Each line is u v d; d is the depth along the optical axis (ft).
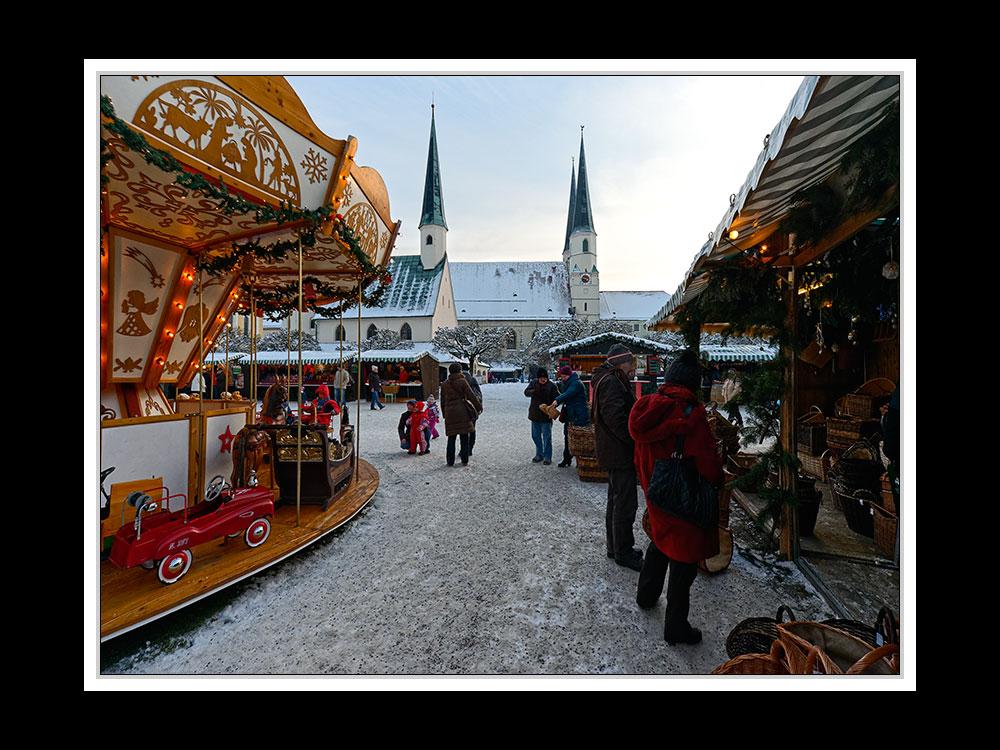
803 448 17.69
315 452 12.78
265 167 9.91
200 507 10.27
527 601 8.61
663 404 7.09
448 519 13.32
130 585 8.21
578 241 202.59
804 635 6.12
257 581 9.39
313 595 8.87
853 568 9.70
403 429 24.99
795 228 8.49
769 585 9.15
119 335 13.19
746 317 10.53
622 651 7.09
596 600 8.63
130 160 9.11
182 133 8.37
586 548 11.19
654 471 7.18
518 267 212.84
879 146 5.98
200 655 7.00
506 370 143.54
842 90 4.75
